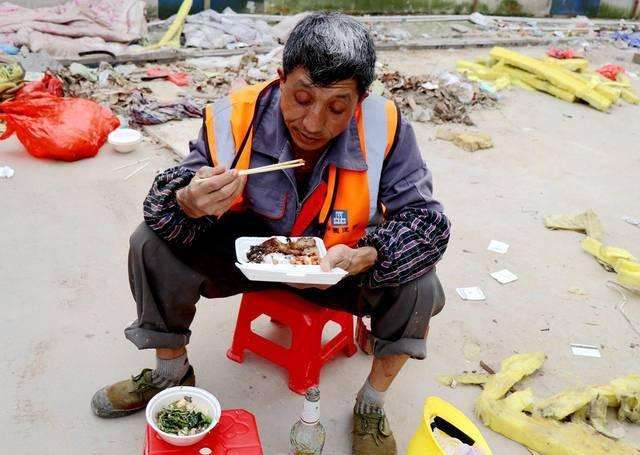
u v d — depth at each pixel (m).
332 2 8.98
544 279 3.52
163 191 1.92
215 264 2.14
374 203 2.10
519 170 5.03
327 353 2.56
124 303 2.93
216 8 8.13
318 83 1.70
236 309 2.94
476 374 2.71
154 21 7.59
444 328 3.00
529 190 4.68
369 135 2.06
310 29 1.70
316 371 2.49
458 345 2.90
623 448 2.36
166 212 1.90
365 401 2.27
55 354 2.57
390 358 2.18
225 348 2.69
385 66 7.28
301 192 2.13
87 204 3.75
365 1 9.32
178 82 5.92
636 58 9.02
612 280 3.57
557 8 10.90
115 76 5.67
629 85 7.46
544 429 2.38
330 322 2.92
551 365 2.84
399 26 9.19
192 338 2.73
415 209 2.08
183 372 2.30
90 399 2.37
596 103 6.73
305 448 1.94
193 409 2.02
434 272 2.12
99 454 2.15
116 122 4.73
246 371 2.58
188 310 2.14
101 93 5.28
